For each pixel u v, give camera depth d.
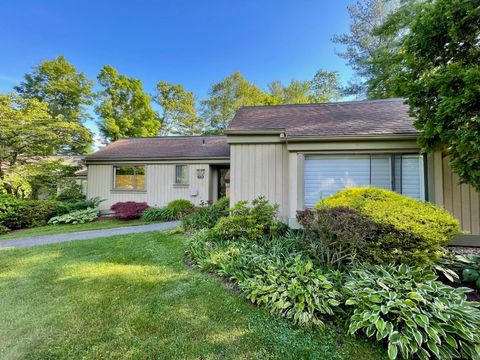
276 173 6.26
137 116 22.16
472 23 3.60
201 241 5.05
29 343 2.34
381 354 2.17
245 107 9.05
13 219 8.87
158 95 25.19
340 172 5.64
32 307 3.00
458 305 2.40
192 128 25.97
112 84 21.33
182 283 3.61
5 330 2.54
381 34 13.73
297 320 2.59
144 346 2.28
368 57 16.56
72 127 11.09
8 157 10.27
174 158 11.66
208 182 11.60
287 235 4.96
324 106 8.40
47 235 7.55
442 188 5.05
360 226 3.30
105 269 4.24
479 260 3.52
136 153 12.22
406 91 4.17
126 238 6.46
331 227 3.43
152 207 10.95
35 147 10.78
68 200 11.42
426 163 5.17
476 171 3.49
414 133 5.02
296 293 2.81
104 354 2.19
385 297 2.49
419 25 4.04
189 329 2.53
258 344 2.30
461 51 3.88
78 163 13.84
